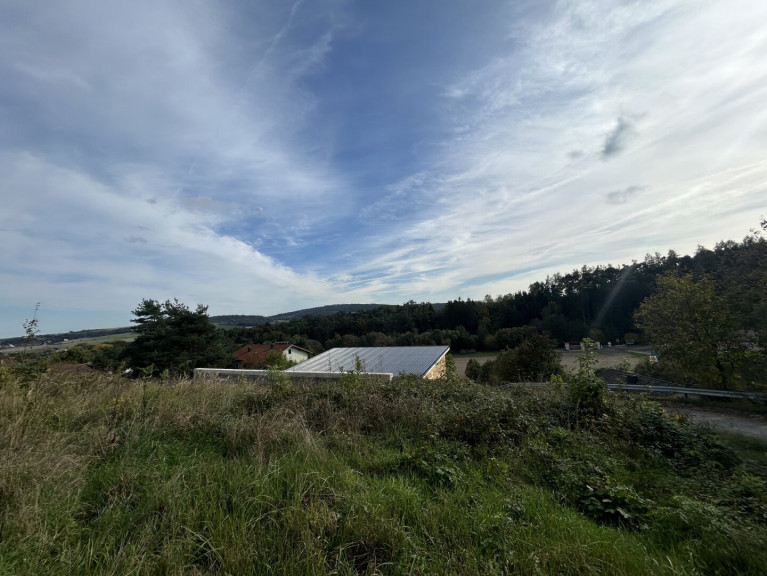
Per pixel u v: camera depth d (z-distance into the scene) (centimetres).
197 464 371
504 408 600
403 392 695
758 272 1366
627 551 264
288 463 372
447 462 405
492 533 272
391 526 264
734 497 396
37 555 226
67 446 384
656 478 451
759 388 1334
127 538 255
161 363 3200
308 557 229
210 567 228
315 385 762
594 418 650
